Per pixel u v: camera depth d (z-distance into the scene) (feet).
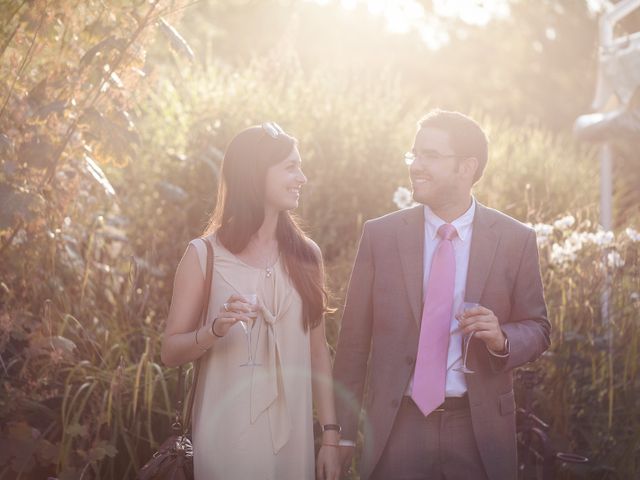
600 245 15.97
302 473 9.46
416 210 10.42
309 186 21.34
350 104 24.38
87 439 12.28
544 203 22.17
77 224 16.15
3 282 14.02
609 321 15.62
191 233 20.98
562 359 14.70
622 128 18.30
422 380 9.64
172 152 22.08
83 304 14.78
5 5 13.17
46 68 13.79
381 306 10.12
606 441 14.16
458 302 9.96
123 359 12.60
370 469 9.87
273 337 9.37
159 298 17.01
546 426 13.16
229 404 9.28
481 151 10.12
